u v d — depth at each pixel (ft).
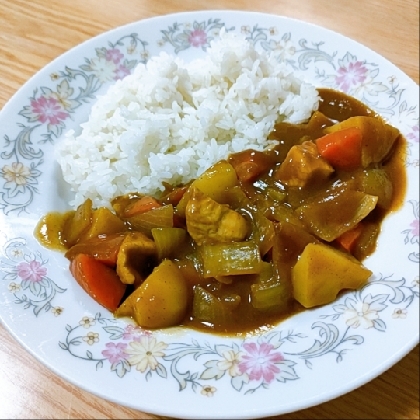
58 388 0.75
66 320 0.80
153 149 1.03
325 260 0.81
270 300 0.83
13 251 0.89
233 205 0.93
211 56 1.10
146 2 1.30
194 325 0.82
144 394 0.69
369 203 0.91
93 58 1.15
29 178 0.99
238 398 0.69
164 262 0.85
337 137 0.96
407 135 1.02
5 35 1.22
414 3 1.27
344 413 0.72
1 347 0.79
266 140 1.06
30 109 1.06
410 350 0.73
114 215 0.94
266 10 1.28
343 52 1.15
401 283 0.82
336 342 0.75
